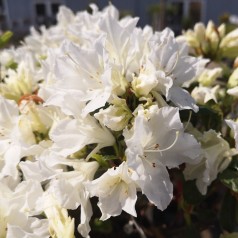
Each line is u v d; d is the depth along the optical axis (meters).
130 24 0.27
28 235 0.22
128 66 0.23
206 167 0.24
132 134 0.21
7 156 0.24
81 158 0.24
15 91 0.30
